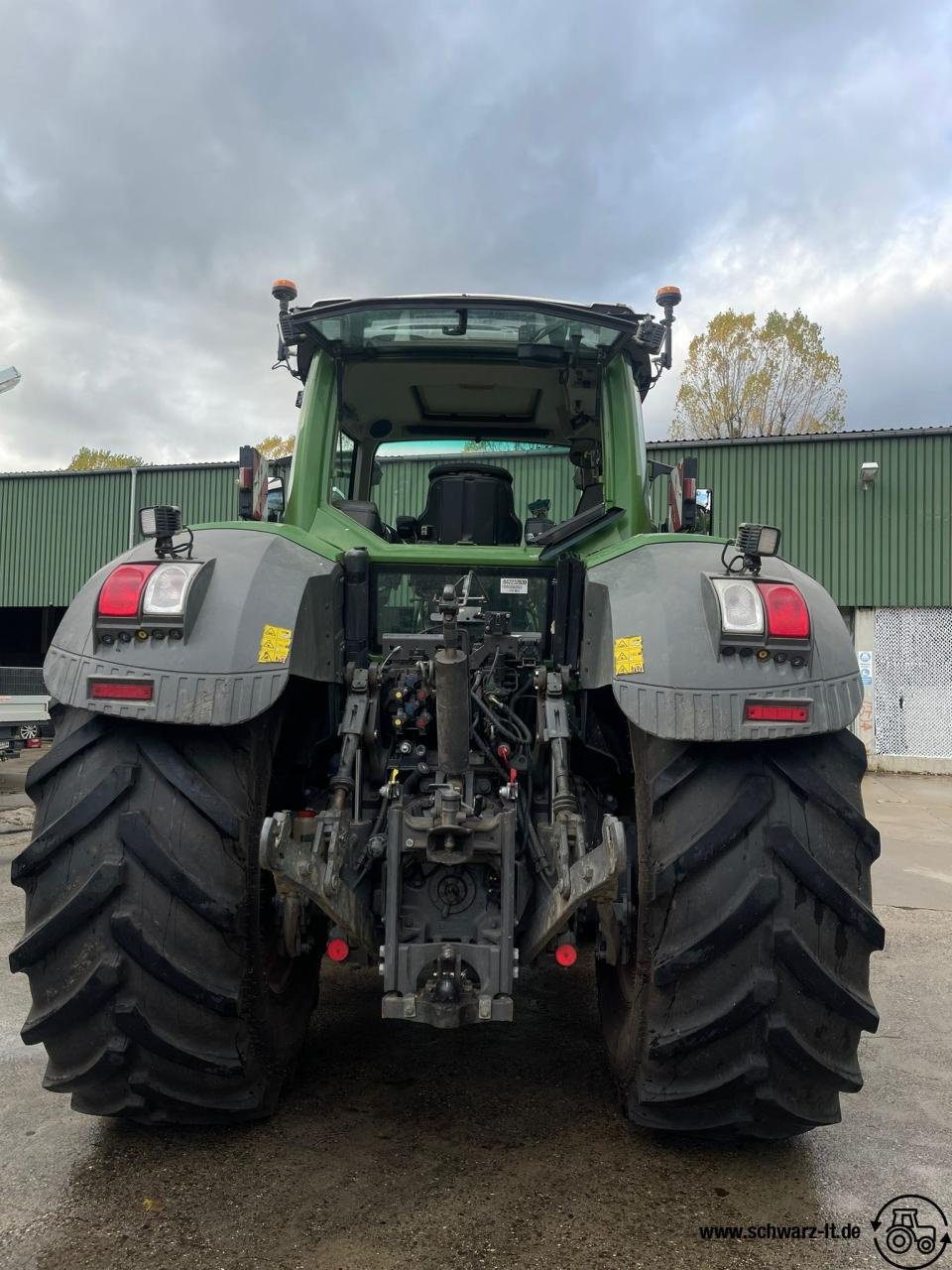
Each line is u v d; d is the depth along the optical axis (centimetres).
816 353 3534
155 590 219
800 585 236
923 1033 352
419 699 272
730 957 210
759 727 209
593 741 278
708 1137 239
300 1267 192
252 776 228
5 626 2495
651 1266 196
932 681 1598
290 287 303
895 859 751
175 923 212
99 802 214
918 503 1608
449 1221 210
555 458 449
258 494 320
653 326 296
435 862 229
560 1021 350
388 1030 336
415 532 400
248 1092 236
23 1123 258
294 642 230
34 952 214
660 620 223
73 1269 191
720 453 1666
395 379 369
